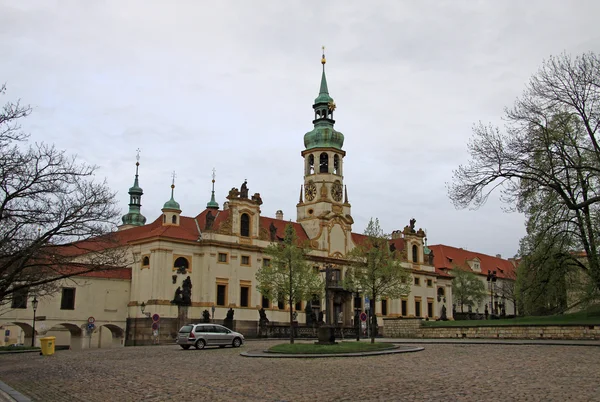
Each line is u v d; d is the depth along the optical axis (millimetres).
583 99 57438
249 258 105188
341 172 127812
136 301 96375
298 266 87500
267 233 109875
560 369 30641
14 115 39656
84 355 55688
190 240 98812
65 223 42906
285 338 93000
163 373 34562
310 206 123875
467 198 59031
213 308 97438
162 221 101438
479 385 25203
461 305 148500
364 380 28391
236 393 25234
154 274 94250
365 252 75500
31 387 29906
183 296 93250
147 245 96938
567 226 60562
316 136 128000
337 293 116562
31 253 41594
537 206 60562
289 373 32938
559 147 57750
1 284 42656
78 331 92875
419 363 37188
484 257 187375
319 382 28219
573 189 58969
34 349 72312
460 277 148250
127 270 99188
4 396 26062
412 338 76688
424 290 138625
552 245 61219
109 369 38250
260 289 90188
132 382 30250
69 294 91500
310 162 127812
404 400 21781
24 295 49406
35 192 41844
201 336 62219
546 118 58312
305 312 111125
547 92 58375
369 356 45000
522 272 67688
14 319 86000
